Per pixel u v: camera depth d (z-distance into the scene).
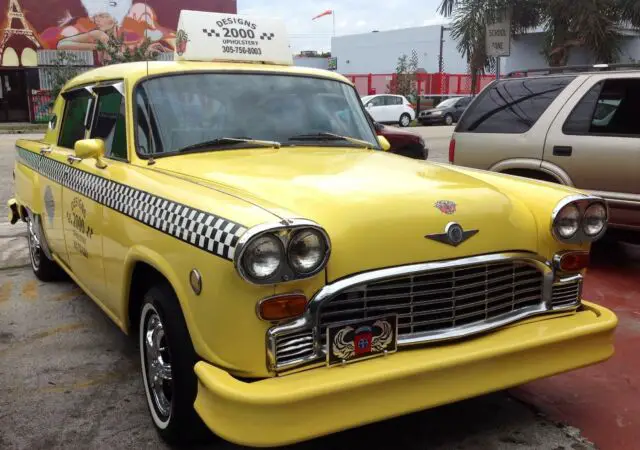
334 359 2.50
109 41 24.92
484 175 3.70
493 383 2.73
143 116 3.64
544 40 14.46
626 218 5.59
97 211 3.66
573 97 5.95
